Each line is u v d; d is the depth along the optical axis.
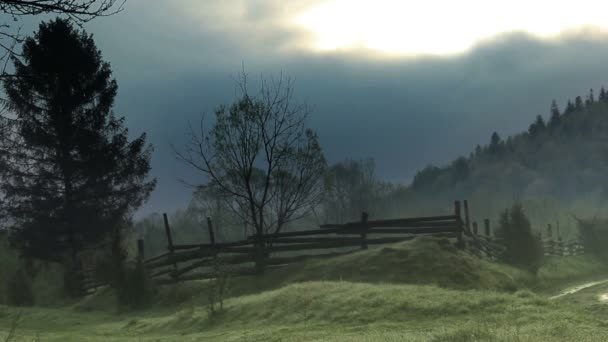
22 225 38.28
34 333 16.58
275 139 28.58
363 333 11.65
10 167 37.81
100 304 25.23
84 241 39.62
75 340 14.56
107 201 40.84
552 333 9.92
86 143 38.84
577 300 18.44
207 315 16.58
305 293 16.08
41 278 39.41
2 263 39.66
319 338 11.46
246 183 28.06
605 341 9.09
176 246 26.55
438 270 20.27
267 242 25.25
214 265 21.45
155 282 25.84
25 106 35.56
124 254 27.81
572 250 40.25
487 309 13.20
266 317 15.23
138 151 41.88
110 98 40.88
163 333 15.78
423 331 11.27
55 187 39.16
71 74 37.00
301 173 29.73
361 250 24.75
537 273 26.14
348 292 15.52
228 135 28.48
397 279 19.95
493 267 22.84
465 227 27.36
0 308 22.16
